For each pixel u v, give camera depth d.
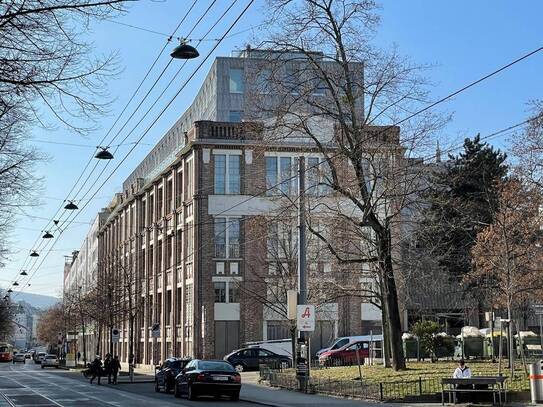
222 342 56.81
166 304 66.94
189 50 16.92
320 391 29.33
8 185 19.39
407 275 36.50
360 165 29.42
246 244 57.22
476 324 54.69
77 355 89.25
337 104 28.94
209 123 59.03
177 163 64.69
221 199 58.03
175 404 26.11
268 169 57.84
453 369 29.78
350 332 57.50
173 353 63.00
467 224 42.50
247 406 25.17
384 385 25.08
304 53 28.64
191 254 59.22
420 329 37.66
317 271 39.66
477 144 53.28
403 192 29.97
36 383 44.66
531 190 31.89
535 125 30.05
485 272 34.56
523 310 40.44
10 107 12.59
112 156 28.75
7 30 11.24
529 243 31.69
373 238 36.91
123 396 31.58
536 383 22.50
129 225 82.88
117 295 68.75
